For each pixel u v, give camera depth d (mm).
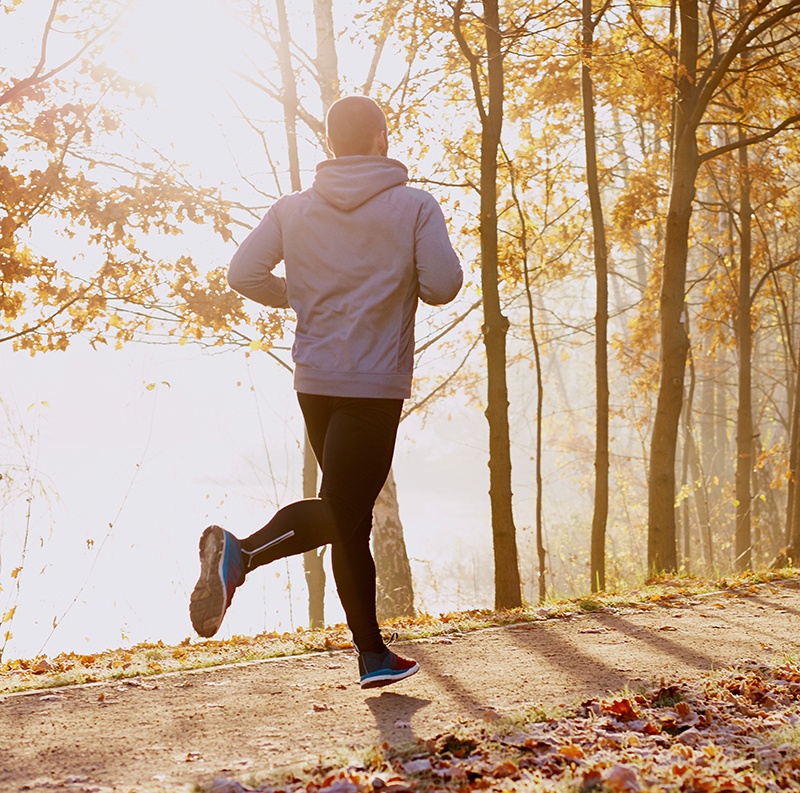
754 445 17406
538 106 11750
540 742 2336
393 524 11234
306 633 5289
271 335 8609
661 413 9594
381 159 2473
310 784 1962
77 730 2555
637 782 1986
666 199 12289
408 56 9320
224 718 2676
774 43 9344
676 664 3588
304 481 11750
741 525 13789
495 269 7184
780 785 2076
